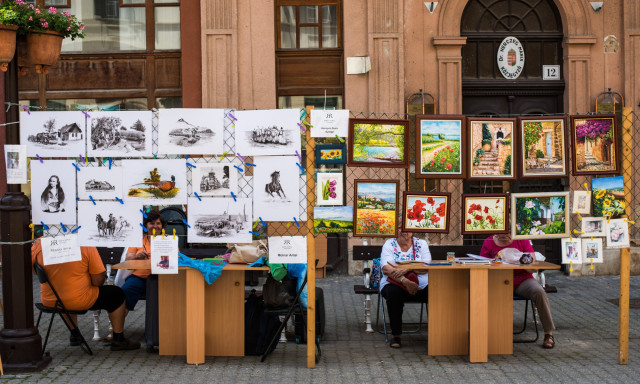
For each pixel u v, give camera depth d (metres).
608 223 6.56
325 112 6.52
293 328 8.09
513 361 6.78
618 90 11.56
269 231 6.78
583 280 11.14
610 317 8.67
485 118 6.57
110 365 6.66
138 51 11.52
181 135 6.55
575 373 6.34
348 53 11.36
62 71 11.51
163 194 6.57
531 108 11.79
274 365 6.68
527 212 6.61
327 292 10.23
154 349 7.21
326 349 7.28
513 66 11.72
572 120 6.57
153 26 11.54
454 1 11.44
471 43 11.70
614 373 6.32
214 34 11.23
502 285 7.02
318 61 11.52
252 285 9.41
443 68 11.41
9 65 6.47
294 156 6.51
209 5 11.21
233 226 6.57
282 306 6.93
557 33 11.70
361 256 8.45
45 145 6.58
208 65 11.25
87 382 6.12
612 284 10.79
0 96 11.11
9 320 6.47
